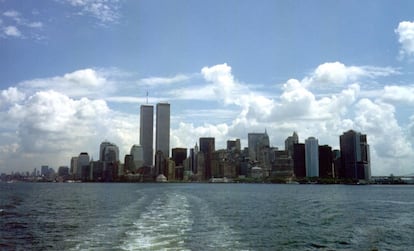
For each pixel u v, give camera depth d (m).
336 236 42.28
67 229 44.00
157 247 31.84
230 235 39.19
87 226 45.91
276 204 92.38
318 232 44.88
